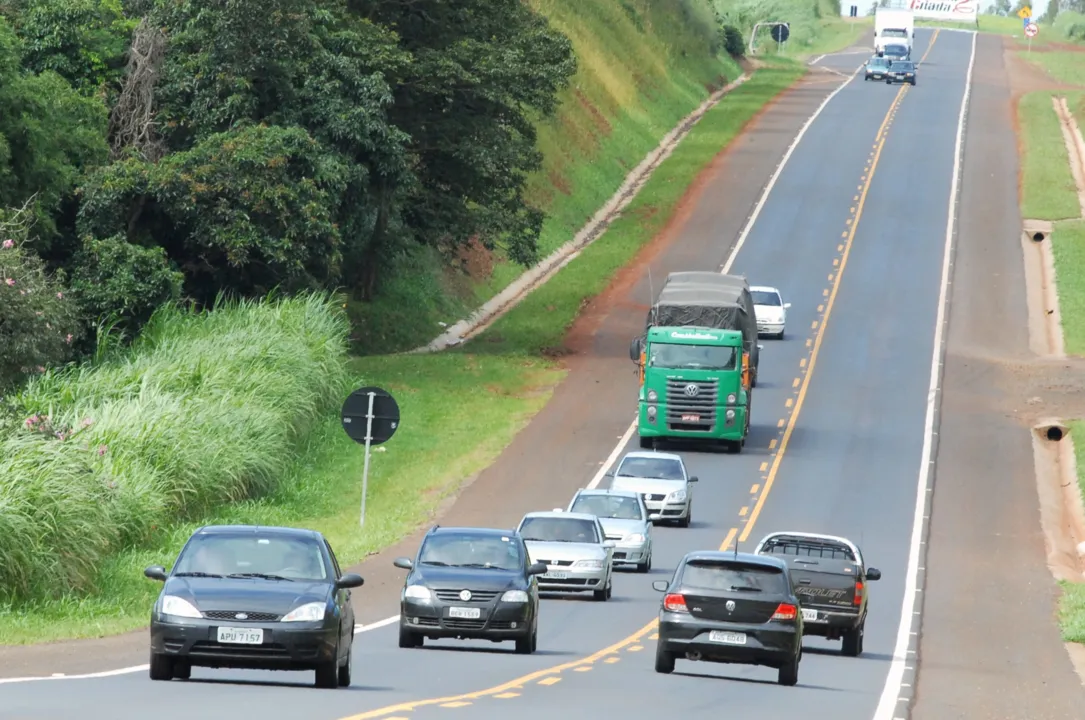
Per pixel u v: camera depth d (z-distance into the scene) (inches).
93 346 3786.9
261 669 1462.8
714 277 4111.7
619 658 1883.6
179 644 1384.1
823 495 3521.2
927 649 2267.5
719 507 3376.0
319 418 3764.8
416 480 3489.2
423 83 4672.7
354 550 2775.6
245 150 4052.7
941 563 3026.6
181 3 4328.3
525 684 1544.0
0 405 2583.7
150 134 4365.2
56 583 2129.7
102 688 1353.3
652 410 3846.0
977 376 4746.6
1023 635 2461.9
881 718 1502.2
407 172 4517.7
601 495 2869.1
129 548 2532.0
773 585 1724.9
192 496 2888.8
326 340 3922.2
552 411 4244.6
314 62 4394.7
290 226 4116.6
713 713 1393.9
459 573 1868.8
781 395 4480.8
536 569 1916.8
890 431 4141.2
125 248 3841.0
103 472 2598.4
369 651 1820.9
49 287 3307.1
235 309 4042.8
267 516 2994.6
